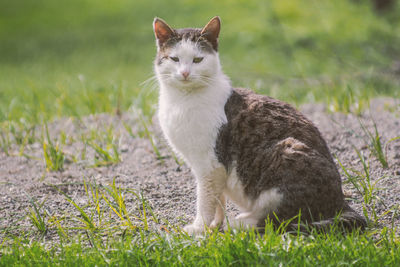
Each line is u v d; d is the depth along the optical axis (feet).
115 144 25.18
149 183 20.67
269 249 13.92
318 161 15.30
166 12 73.97
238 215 17.22
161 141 24.99
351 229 15.57
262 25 61.26
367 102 27.96
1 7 86.94
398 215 17.11
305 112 28.02
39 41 71.00
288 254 13.76
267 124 16.24
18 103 36.45
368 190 18.52
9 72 57.26
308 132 16.35
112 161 23.02
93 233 16.46
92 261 14.06
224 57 51.49
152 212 17.57
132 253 14.28
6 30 76.64
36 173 22.48
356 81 38.63
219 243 14.87
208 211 16.89
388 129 23.86
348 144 23.12
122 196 18.53
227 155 16.60
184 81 16.88
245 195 16.58
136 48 65.51
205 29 17.84
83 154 23.59
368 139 23.11
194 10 72.23
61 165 22.72
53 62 61.46
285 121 16.43
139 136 25.93
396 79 38.83
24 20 81.10
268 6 60.34
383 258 13.55
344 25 55.93
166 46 17.81
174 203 18.97
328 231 15.11
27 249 14.83
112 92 34.24
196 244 14.89
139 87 40.57
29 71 57.36
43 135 27.25
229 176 16.79
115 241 15.46
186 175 21.44
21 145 26.07
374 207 17.80
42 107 30.19
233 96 17.53
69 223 17.38
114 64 59.06
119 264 13.92
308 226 15.28
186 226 16.78
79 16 80.43
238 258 13.85
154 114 28.76
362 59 44.70
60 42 70.13
